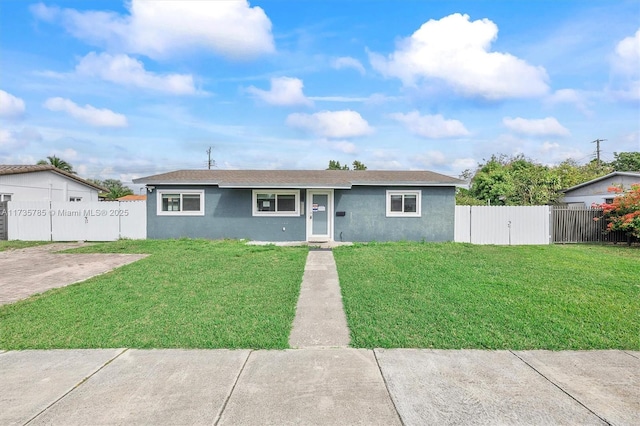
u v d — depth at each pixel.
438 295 6.03
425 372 3.47
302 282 7.18
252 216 13.94
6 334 4.37
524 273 7.74
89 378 3.35
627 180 19.91
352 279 7.23
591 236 14.45
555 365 3.61
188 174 15.45
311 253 10.82
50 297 5.95
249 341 4.15
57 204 14.63
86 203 14.54
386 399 3.00
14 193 19.02
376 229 13.98
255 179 14.27
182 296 6.02
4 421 2.70
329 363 3.66
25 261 9.69
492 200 24.16
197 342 4.12
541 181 22.62
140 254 10.62
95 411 2.83
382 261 9.20
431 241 14.03
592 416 2.76
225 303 5.62
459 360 3.72
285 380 3.31
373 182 13.74
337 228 13.96
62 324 4.70
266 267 8.47
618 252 11.45
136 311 5.22
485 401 2.97
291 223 13.95
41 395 3.06
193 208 14.02
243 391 3.12
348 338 4.32
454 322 4.77
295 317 5.07
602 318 4.90
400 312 5.18
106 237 14.55
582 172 30.55
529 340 4.18
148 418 2.74
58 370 3.50
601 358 3.77
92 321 4.81
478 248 11.76
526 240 14.25
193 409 2.85
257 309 5.34
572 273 7.75
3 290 6.61
